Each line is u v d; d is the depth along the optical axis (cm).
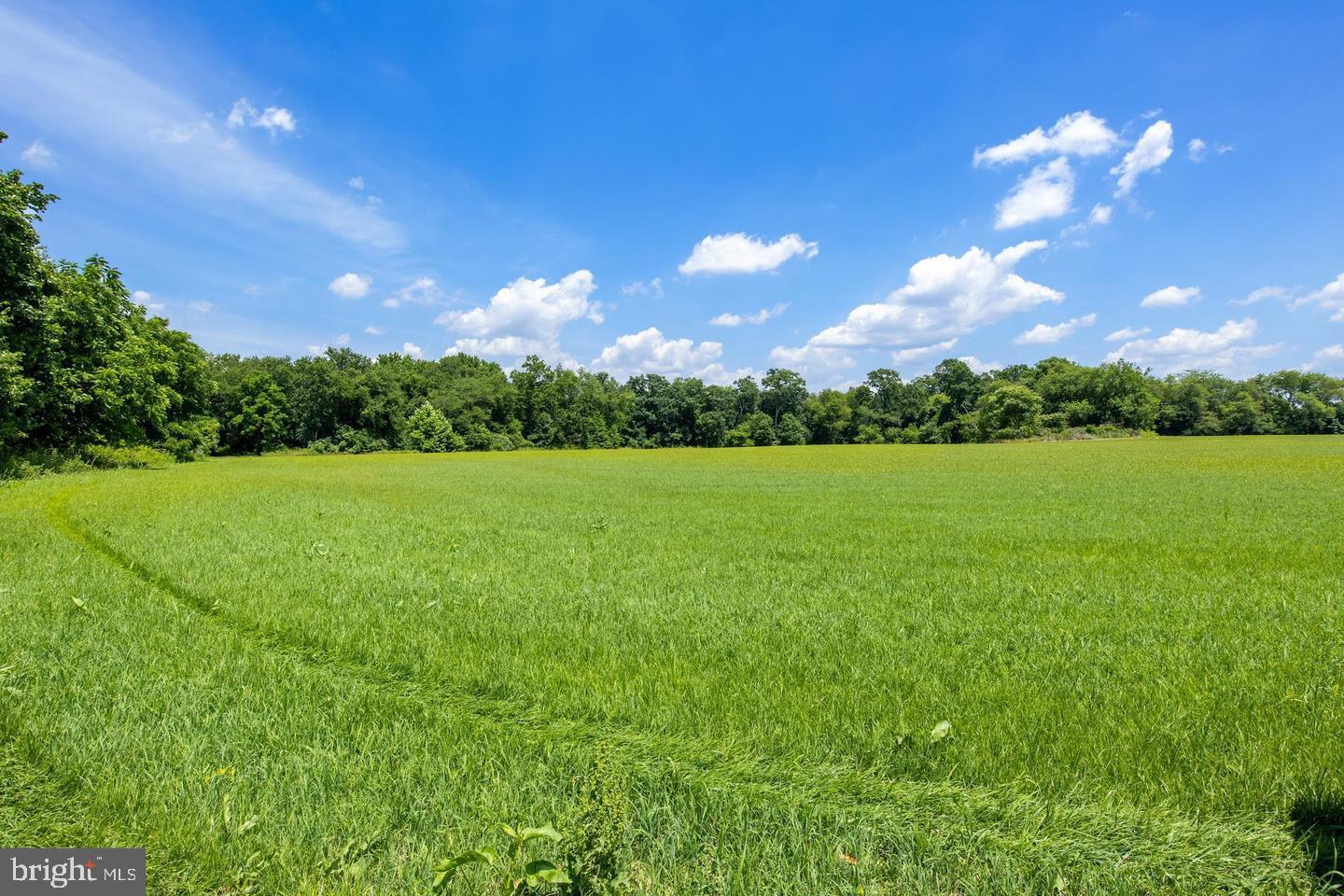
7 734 341
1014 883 238
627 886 234
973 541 1001
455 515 1334
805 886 237
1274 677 428
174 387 4716
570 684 420
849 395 11969
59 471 2341
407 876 240
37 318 2475
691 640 516
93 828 267
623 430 10744
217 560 802
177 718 364
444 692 418
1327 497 1599
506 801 281
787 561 848
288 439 7731
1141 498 1623
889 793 295
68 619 546
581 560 849
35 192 2325
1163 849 255
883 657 474
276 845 256
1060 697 398
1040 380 10150
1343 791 286
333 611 589
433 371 9794
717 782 304
